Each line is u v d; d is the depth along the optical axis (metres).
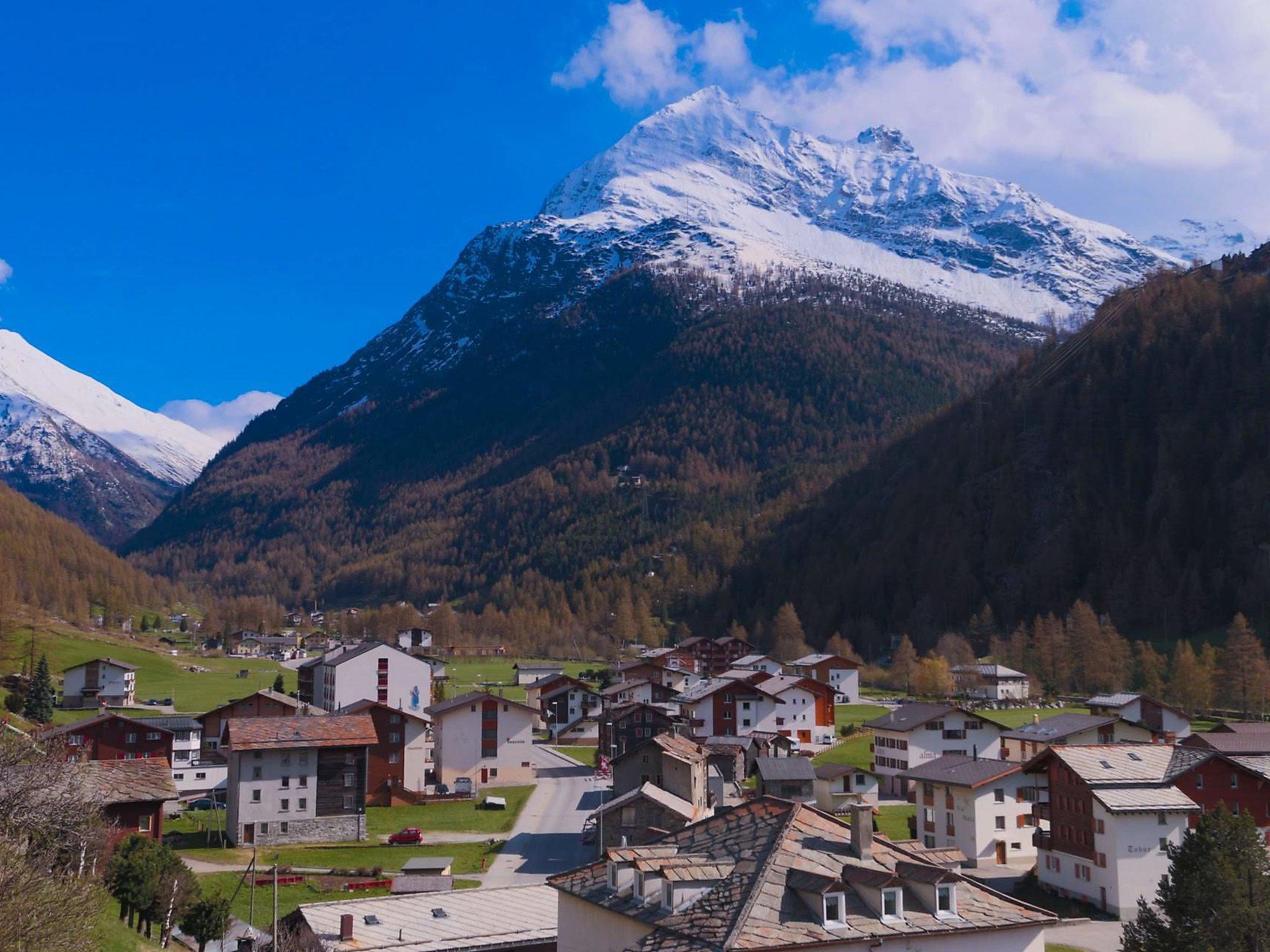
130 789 73.00
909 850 37.81
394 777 122.12
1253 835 52.31
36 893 35.88
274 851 96.25
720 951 31.64
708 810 97.50
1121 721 118.56
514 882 83.88
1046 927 35.56
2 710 154.88
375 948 53.81
